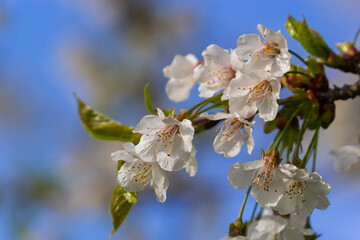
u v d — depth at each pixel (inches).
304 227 18.0
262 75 17.3
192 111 17.5
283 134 18.0
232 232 17.5
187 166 17.9
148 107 17.5
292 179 16.9
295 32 18.3
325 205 17.0
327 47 18.3
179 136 17.2
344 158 20.6
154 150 17.1
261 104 17.3
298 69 18.1
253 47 17.5
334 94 17.9
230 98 17.3
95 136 17.8
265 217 17.9
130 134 17.8
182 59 19.8
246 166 17.1
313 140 17.6
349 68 18.4
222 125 17.5
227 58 18.3
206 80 18.3
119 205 17.4
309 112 17.9
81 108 17.8
